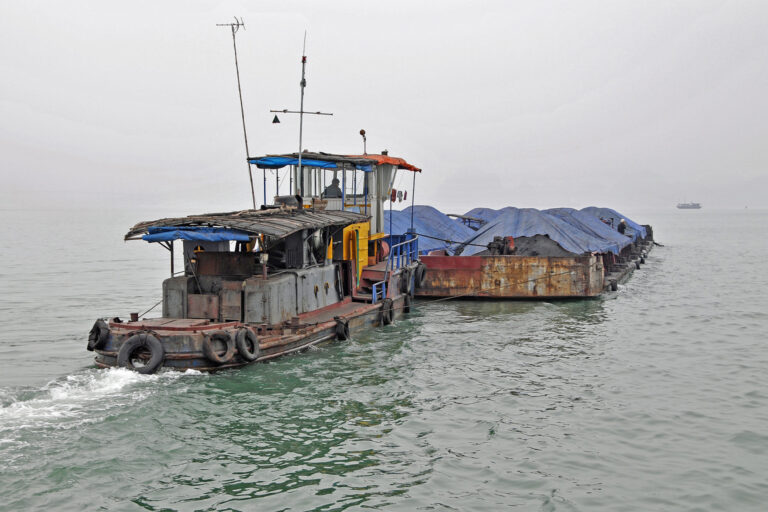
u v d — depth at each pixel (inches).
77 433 533.6
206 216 772.6
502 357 805.2
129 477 466.0
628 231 2218.3
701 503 444.1
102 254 2516.0
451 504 439.5
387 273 1026.1
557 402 639.1
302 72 901.8
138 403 594.2
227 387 644.1
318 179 1015.6
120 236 3855.8
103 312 1127.6
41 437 525.0
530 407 624.1
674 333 961.5
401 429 563.5
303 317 824.9
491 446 532.1
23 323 1018.7
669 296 1342.3
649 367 769.6
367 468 489.4
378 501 442.0
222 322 726.5
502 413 606.5
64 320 1046.4
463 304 1182.9
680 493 458.0
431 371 735.7
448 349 839.1
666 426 578.6
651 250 2743.6
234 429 552.4
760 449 529.7
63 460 487.5
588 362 788.6
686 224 6614.2
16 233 4165.8
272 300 737.6
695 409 622.5
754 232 4660.4
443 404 627.8
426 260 1229.7
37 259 2235.5
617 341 903.1
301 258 824.3
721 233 4522.6
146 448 511.8
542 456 514.6
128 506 428.5
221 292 738.8
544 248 1266.0
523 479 476.1
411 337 900.6
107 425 549.3
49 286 1488.7
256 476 473.4
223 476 472.1
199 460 495.5
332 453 513.0
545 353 830.5
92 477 464.1
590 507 437.7
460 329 964.0
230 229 724.7
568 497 450.6
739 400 649.6
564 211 1820.9
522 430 566.3
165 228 731.4
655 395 664.4
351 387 667.4
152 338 644.7
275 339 723.4
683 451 526.3
